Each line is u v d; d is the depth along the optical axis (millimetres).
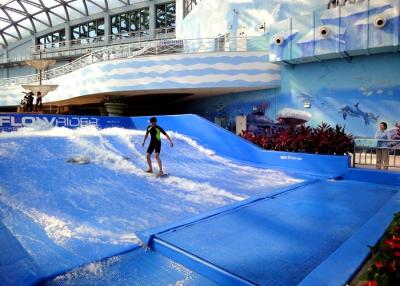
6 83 26844
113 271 3682
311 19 13375
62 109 28047
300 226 5070
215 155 12219
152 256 4109
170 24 30641
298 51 13805
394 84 12648
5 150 9344
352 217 5566
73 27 37250
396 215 4023
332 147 10469
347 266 3303
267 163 11117
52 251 4086
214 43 18188
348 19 12398
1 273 3445
